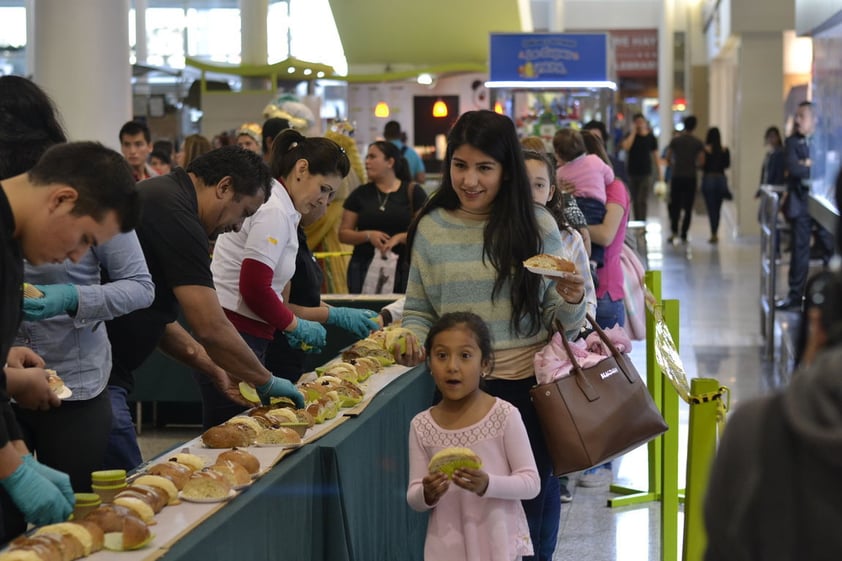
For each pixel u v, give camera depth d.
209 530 2.65
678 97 32.72
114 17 10.15
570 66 14.04
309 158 4.39
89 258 3.37
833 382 1.55
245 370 3.67
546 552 4.10
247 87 19.14
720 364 9.14
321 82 20.20
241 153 3.72
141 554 2.50
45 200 2.55
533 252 3.81
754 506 1.60
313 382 3.92
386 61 24.66
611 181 6.31
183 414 7.35
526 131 14.04
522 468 3.42
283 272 4.34
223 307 4.32
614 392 3.78
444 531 3.42
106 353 3.52
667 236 20.12
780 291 12.59
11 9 35.00
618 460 6.67
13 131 3.22
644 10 33.78
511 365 3.84
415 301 3.99
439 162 20.00
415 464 3.49
